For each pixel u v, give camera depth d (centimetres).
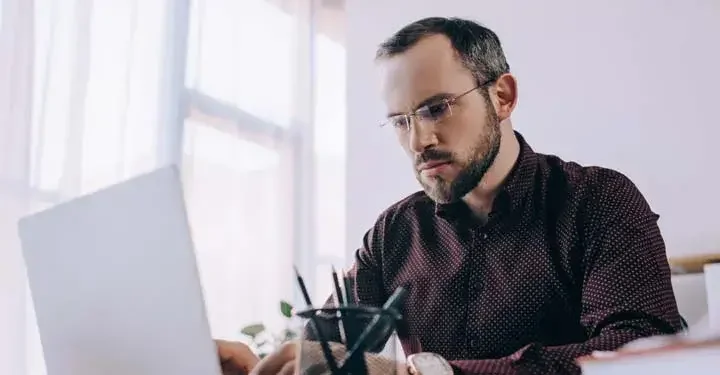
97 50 266
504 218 159
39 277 114
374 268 174
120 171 267
